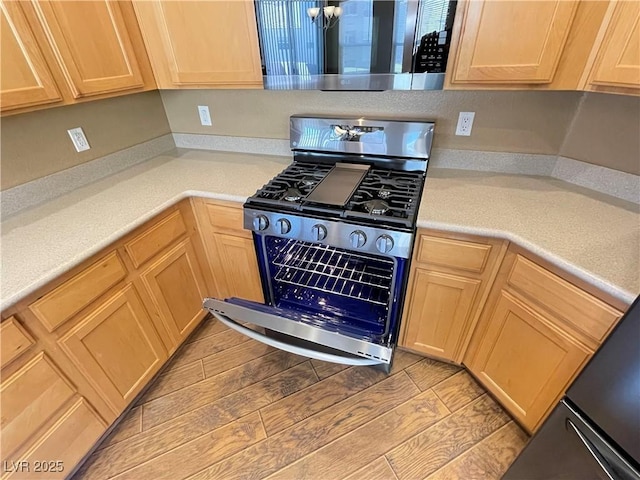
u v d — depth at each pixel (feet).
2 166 4.48
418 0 3.53
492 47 3.64
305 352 4.04
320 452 4.56
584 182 4.81
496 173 5.34
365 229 3.93
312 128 5.61
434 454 4.51
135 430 4.86
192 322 6.02
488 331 4.60
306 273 5.49
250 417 5.00
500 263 4.08
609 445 2.62
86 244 3.84
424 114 5.28
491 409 5.04
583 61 3.48
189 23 4.62
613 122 4.30
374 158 5.44
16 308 3.20
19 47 3.65
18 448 3.44
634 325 2.28
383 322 4.80
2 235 4.08
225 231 5.45
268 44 4.36
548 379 3.89
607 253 3.38
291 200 4.41
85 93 4.40
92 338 4.05
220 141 6.87
